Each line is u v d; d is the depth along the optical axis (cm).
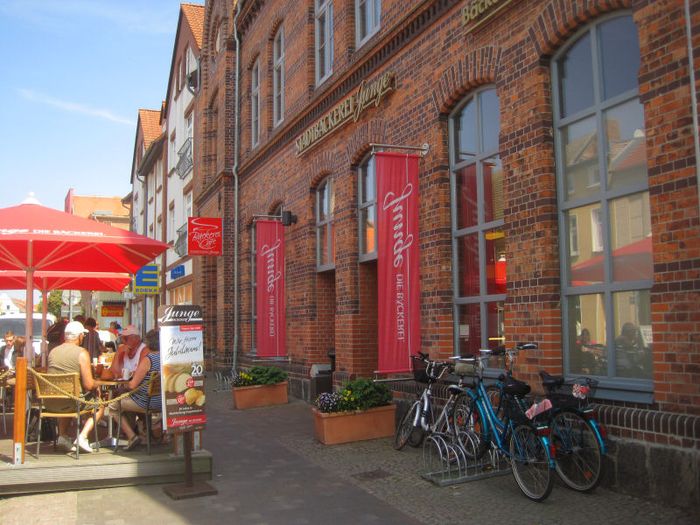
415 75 950
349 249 1149
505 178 754
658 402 556
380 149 1045
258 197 1708
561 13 680
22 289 1230
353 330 1132
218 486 693
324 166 1263
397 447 827
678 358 540
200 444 729
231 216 1964
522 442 612
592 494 584
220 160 2025
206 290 2219
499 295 800
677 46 548
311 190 1348
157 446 778
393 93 1009
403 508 600
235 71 2002
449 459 692
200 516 593
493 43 785
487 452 695
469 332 858
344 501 630
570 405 577
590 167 668
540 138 705
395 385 980
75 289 1275
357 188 1159
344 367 1152
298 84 1420
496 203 814
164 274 2859
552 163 705
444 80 877
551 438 584
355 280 1145
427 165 916
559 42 697
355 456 809
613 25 646
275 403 1300
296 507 615
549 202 697
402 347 895
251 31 1806
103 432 914
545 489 577
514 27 749
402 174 918
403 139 981
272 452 859
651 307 564
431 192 905
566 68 704
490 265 822
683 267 538
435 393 865
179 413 661
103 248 890
